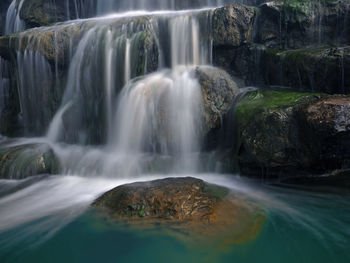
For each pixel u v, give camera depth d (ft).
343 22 31.55
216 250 15.31
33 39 40.09
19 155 30.50
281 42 35.06
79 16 59.06
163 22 37.70
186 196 19.01
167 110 30.04
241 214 18.93
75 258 15.43
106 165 29.04
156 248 15.58
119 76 35.60
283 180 25.43
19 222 19.44
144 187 20.17
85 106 37.60
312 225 17.94
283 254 15.16
